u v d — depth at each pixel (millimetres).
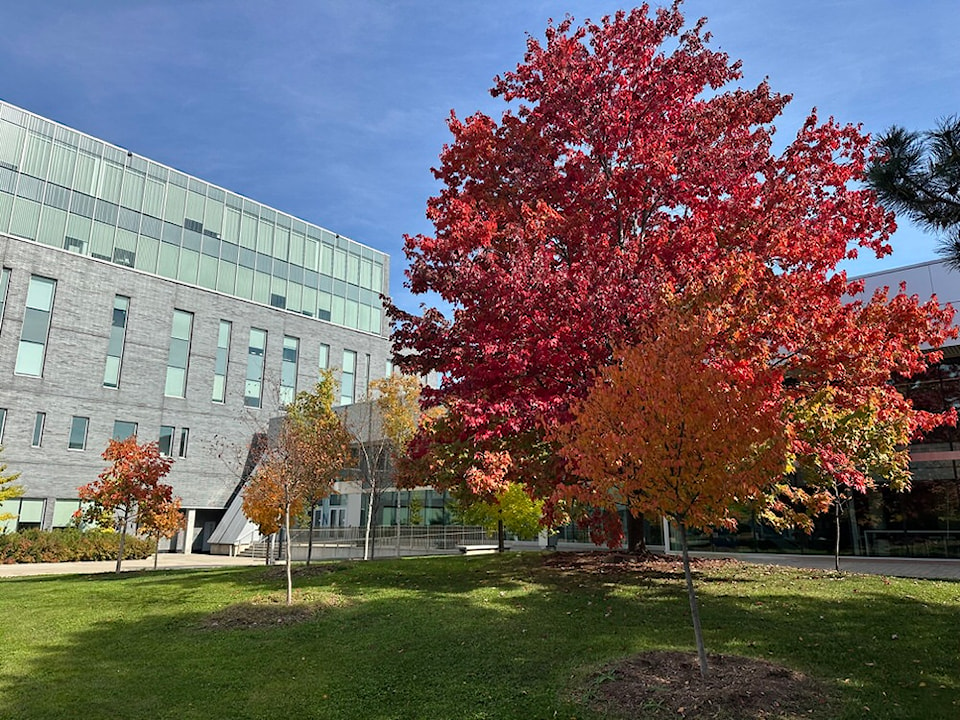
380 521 36875
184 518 36688
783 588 11516
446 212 13117
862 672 6867
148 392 35938
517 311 11070
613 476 6898
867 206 11508
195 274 39875
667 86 12594
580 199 13023
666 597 10875
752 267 9359
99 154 36719
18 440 30672
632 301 10508
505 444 12766
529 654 8031
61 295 33188
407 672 7680
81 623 10797
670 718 5797
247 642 9297
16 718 6465
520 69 13672
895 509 19375
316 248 47344
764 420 6258
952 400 18828
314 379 44406
